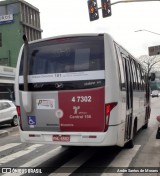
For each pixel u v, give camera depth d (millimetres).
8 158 8547
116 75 6777
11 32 54062
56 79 6969
